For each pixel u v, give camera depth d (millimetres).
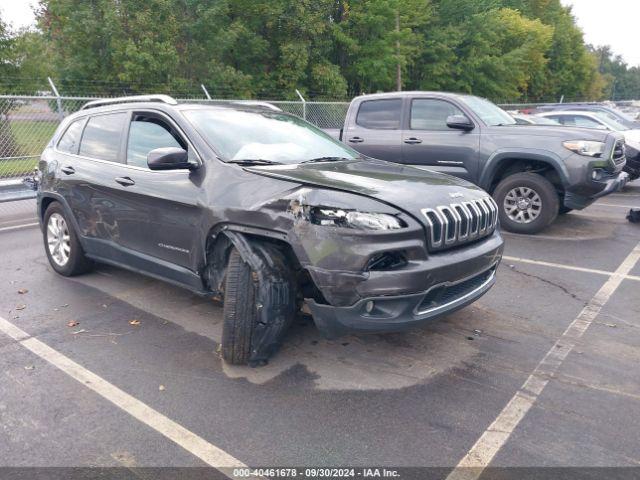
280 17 26344
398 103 8375
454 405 3164
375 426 2965
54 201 5520
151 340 4062
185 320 4438
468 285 3719
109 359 3768
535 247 6695
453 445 2803
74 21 22953
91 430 2949
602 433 2896
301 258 3254
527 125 7449
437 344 3955
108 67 23656
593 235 7336
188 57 24109
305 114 15570
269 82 27109
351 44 28922
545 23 48969
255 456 2727
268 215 3371
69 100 11242
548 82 48656
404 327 3248
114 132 4840
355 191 3324
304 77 27156
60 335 4164
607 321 4387
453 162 7695
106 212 4711
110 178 4605
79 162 5062
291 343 3961
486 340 4023
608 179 7055
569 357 3758
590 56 53094
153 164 3742
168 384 3426
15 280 5496
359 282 3131
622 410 3109
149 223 4270
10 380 3488
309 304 3322
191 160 4039
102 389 3371
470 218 3594
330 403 3189
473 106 7805
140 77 22500
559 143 6902
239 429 2947
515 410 3113
